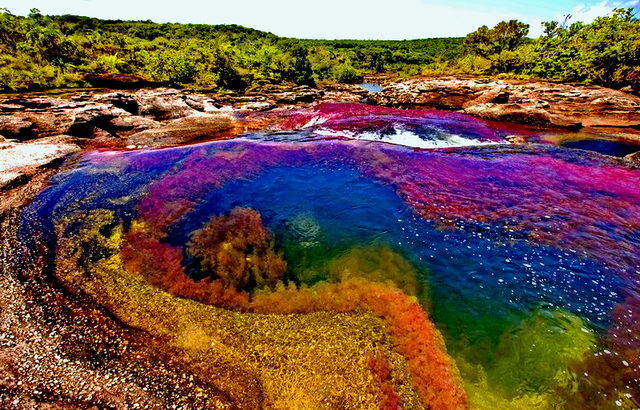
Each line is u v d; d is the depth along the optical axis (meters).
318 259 9.76
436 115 27.48
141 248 10.40
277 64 66.38
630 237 10.22
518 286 8.44
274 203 12.52
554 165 15.42
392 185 13.49
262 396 6.01
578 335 7.05
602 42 40.09
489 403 5.84
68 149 19.16
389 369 6.40
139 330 7.52
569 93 33.19
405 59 117.12
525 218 11.16
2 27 50.66
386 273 9.04
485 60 70.75
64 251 10.31
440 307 7.93
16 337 7.01
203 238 10.58
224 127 25.20
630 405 5.77
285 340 7.16
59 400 5.71
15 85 32.59
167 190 13.30
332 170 15.04
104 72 44.16
